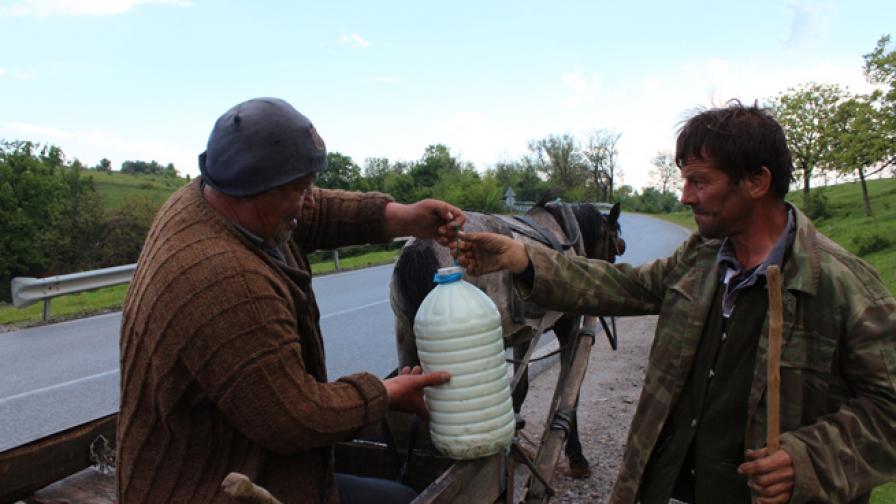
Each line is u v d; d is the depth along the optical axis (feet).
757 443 5.71
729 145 5.68
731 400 6.05
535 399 18.08
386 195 8.21
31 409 17.61
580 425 16.08
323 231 7.70
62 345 24.64
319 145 5.58
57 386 19.65
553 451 9.53
